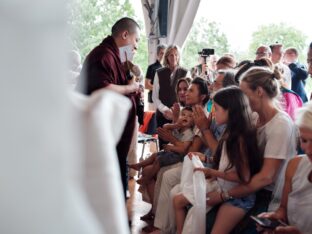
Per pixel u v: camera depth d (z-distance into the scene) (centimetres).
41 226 41
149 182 347
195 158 258
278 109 229
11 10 38
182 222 256
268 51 448
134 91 294
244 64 326
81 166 49
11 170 39
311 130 175
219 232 225
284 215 196
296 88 433
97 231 47
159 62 536
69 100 44
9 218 39
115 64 294
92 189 50
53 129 41
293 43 609
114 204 51
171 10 652
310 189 188
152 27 659
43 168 41
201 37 668
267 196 228
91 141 50
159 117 454
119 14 669
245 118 228
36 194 40
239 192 225
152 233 324
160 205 302
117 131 54
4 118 39
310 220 188
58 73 42
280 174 221
